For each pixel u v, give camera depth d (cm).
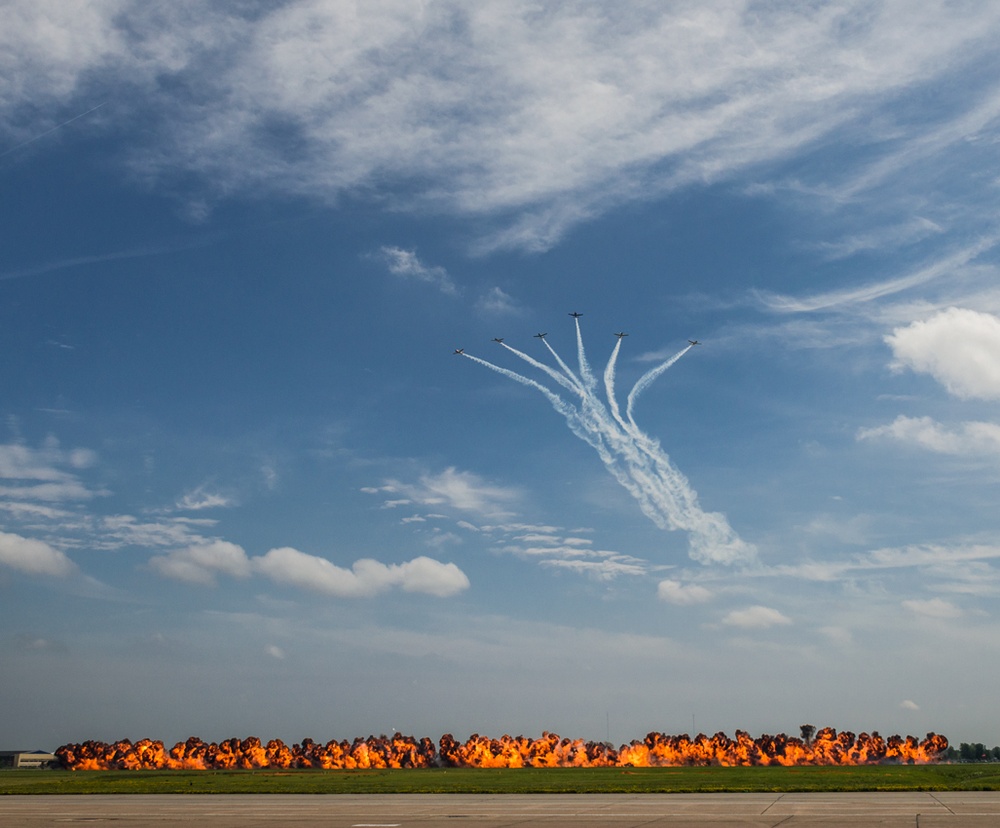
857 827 3806
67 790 8500
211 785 8894
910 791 6575
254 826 4272
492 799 6312
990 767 12019
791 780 8338
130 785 9200
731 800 5747
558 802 5831
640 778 9531
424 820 4494
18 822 4622
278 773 13512
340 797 6881
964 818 4181
